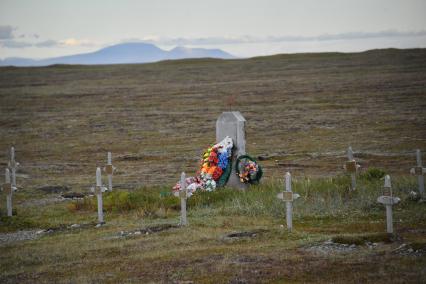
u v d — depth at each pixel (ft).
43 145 201.05
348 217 79.66
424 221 74.08
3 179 141.59
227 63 506.48
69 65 551.18
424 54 456.04
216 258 58.34
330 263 53.62
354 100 264.11
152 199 96.22
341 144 173.68
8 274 58.23
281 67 440.04
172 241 67.46
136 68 495.82
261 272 52.42
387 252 56.24
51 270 58.49
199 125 223.92
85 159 173.27
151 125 230.07
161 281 51.57
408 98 259.80
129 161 165.89
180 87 348.38
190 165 153.58
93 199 99.60
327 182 100.99
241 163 107.65
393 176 114.32
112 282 52.47
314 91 299.38
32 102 307.78
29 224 86.17
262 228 72.02
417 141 170.40
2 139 216.13
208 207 92.53
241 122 109.29
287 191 70.95
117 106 285.23
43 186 127.03
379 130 194.29
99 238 73.26
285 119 227.61
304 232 70.08
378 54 482.69
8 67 531.09
